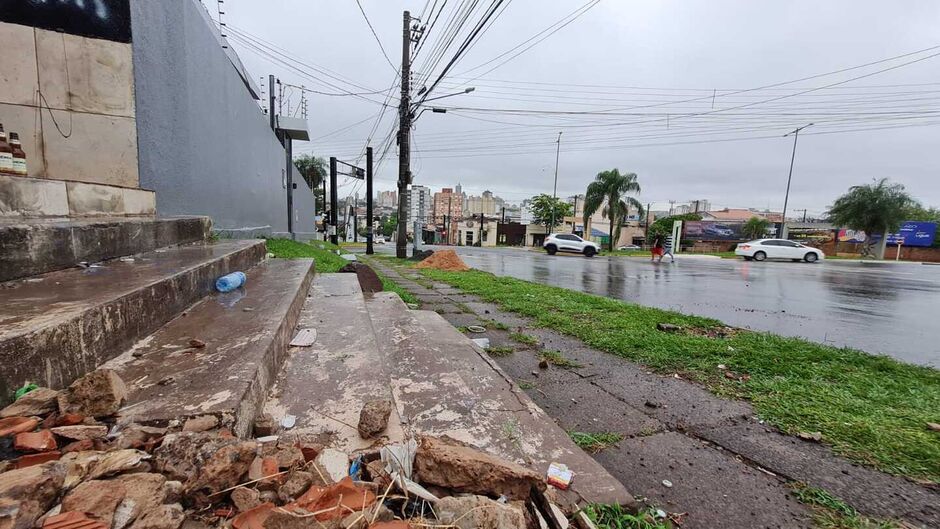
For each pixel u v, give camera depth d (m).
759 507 1.73
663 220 49.72
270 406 1.77
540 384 3.09
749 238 38.19
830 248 33.25
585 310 5.76
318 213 45.28
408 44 14.15
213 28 7.58
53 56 4.04
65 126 4.14
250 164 10.02
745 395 2.92
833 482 1.92
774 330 5.50
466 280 9.07
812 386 3.10
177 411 1.31
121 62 4.34
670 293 8.92
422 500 1.21
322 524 0.98
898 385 3.16
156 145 4.92
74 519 0.87
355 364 2.27
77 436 1.12
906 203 28.42
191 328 2.17
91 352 1.55
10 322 1.33
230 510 1.05
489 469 1.29
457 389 2.40
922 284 11.52
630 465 2.03
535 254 23.38
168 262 2.93
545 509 1.28
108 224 2.94
